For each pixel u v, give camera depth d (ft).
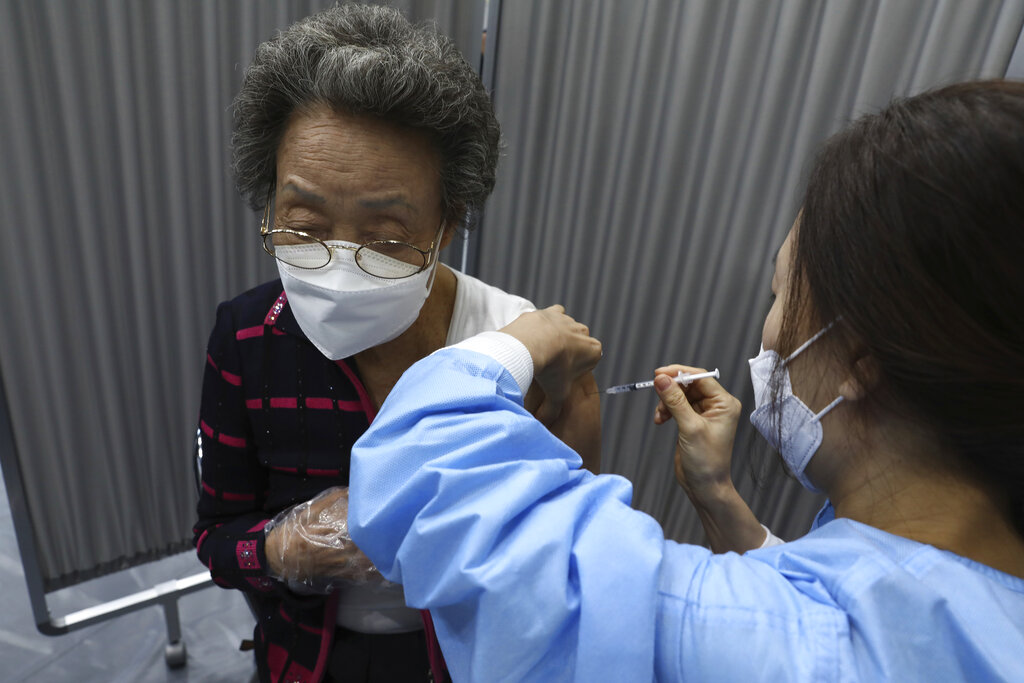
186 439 5.64
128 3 4.16
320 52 2.31
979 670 1.27
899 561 1.43
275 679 3.24
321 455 2.98
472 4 5.26
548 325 2.40
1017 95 1.29
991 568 1.43
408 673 3.06
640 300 5.54
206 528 3.10
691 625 1.40
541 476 1.61
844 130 1.55
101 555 5.57
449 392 1.74
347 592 2.97
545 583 1.44
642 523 1.58
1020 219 1.20
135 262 4.82
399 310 2.65
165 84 4.44
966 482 1.52
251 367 2.92
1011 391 1.31
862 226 1.37
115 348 5.00
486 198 2.77
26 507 4.49
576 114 5.31
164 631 5.83
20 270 4.42
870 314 1.39
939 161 1.27
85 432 5.11
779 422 1.81
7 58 3.93
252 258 5.36
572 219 5.65
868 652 1.32
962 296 1.28
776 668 1.31
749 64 4.54
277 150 2.53
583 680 1.38
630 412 5.98
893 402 1.51
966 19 3.87
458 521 1.49
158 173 4.70
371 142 2.29
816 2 4.24
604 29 4.88
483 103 2.56
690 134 4.92
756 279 5.05
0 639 5.59
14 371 4.65
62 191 4.40
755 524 3.01
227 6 4.51
